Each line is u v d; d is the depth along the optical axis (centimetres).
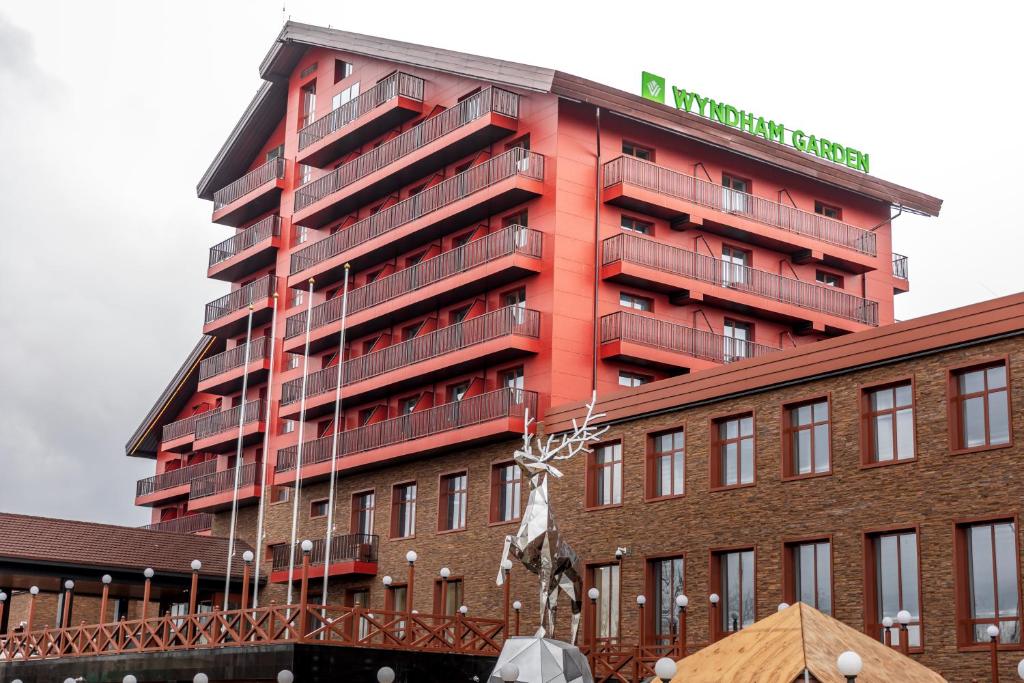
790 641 1970
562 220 4347
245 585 3303
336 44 5559
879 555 3109
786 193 4984
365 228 5088
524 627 4019
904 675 1972
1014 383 2873
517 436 4228
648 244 4425
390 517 4725
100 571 4762
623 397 3862
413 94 5100
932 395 3036
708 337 4522
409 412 4866
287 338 5466
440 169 4928
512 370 4428
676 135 4659
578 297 4325
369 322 5006
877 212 5297
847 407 3228
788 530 3303
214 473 5950
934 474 2997
